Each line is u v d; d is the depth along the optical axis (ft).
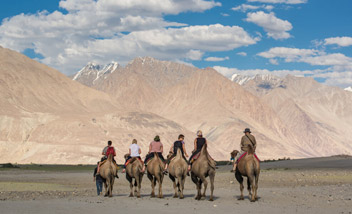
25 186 94.79
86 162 531.50
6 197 69.31
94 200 63.87
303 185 91.97
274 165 173.99
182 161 66.59
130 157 72.33
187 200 63.77
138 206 55.42
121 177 132.67
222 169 159.74
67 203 58.08
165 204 57.72
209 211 50.67
